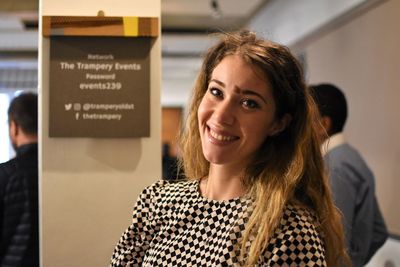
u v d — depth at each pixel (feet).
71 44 5.78
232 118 3.66
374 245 7.77
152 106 5.90
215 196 3.94
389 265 9.91
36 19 18.15
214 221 3.77
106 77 5.81
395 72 9.96
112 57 5.82
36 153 6.90
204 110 3.79
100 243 5.88
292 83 3.79
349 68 12.37
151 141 5.92
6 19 18.11
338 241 3.94
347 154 7.39
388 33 10.22
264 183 3.70
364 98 11.54
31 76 27.40
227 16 18.85
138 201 4.37
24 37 21.52
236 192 3.86
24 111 6.89
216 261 3.57
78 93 5.78
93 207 5.88
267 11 17.79
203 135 3.85
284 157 3.85
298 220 3.49
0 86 27.25
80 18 5.75
